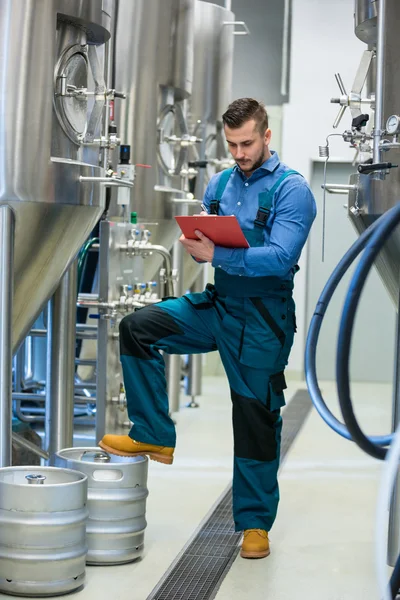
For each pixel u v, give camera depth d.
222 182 3.34
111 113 4.64
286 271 3.11
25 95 3.09
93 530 3.11
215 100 6.72
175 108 5.46
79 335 5.26
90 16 3.29
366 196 3.23
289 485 4.48
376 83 3.14
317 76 8.70
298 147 8.77
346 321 2.03
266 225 3.19
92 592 2.86
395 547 3.23
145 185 5.20
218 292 3.26
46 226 3.24
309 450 5.37
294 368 8.95
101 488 3.12
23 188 3.10
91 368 5.80
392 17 3.12
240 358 3.21
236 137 3.12
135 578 3.01
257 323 3.19
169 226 5.46
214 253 3.08
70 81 3.27
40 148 3.13
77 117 3.33
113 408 4.61
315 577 3.09
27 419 5.17
